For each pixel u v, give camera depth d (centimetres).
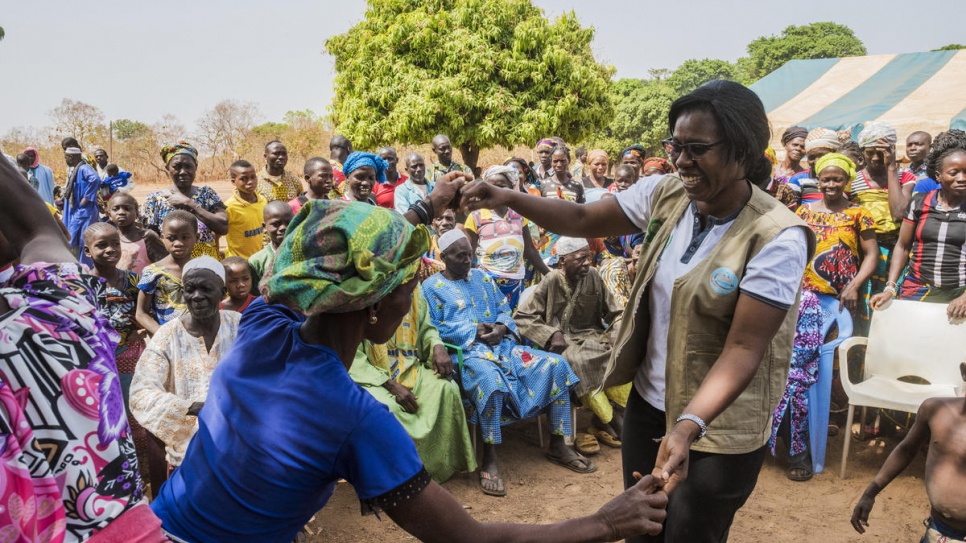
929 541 326
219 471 166
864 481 491
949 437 313
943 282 530
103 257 463
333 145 873
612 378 271
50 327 129
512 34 1452
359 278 160
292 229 170
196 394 384
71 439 125
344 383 164
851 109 1203
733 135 214
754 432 244
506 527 174
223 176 2761
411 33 1416
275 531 167
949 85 1193
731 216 236
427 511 164
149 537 133
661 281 251
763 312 222
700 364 240
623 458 283
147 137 2789
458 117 1395
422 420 459
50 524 122
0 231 148
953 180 511
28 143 2541
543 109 1413
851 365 588
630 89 2947
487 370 483
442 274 521
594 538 183
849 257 552
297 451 160
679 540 252
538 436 565
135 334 486
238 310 463
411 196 766
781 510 455
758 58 6456
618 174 773
